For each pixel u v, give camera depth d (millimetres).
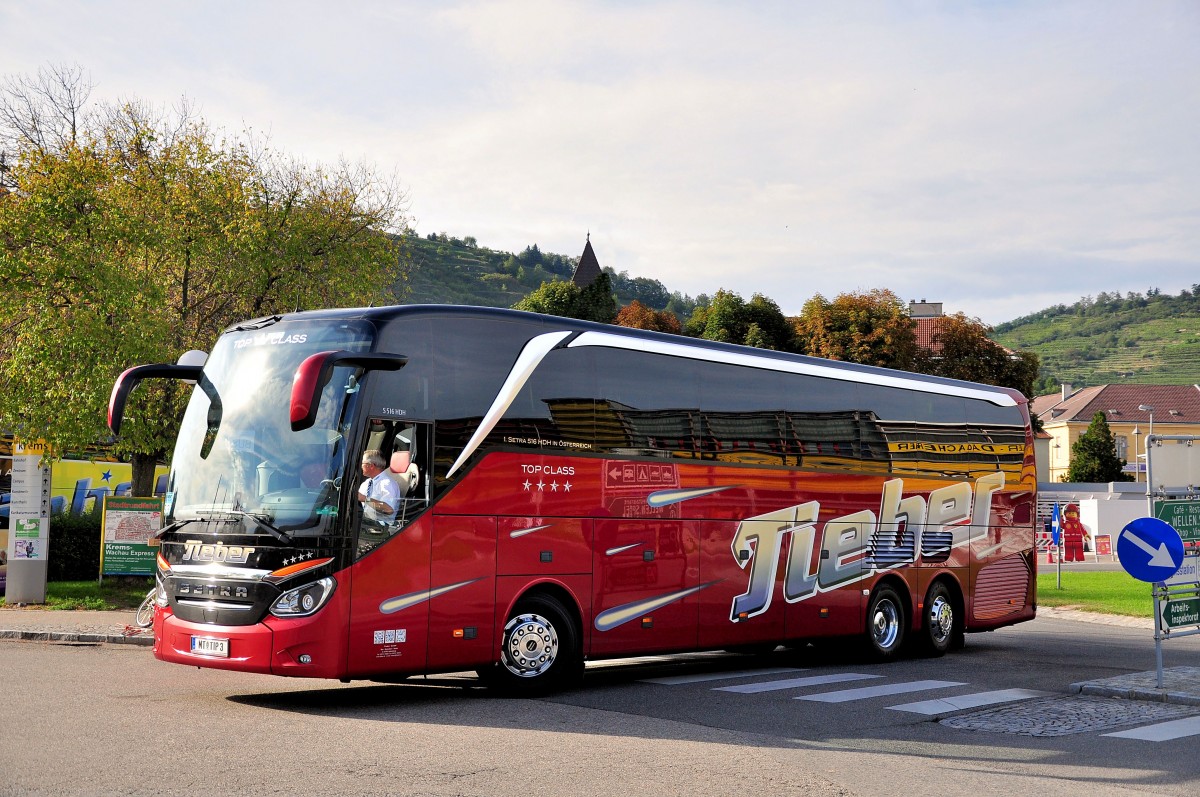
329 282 26250
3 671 13203
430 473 11781
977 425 19797
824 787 8172
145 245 23125
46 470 21484
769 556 15609
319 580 10859
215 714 10562
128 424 21844
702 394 15000
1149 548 13570
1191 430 117125
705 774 8453
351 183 27547
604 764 8695
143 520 23391
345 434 11164
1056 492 69125
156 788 7336
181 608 11305
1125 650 19406
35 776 7551
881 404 17875
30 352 21203
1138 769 9133
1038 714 11859
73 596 22453
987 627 19484
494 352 12586
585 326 13711
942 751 9797
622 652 13602
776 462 15891
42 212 21719
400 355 11203
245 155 26375
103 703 10977
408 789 7574
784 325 64188
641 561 13875
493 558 12250
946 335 64438
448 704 11797
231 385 11977
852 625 16906
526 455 12703
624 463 13781
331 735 9570
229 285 25359
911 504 18094
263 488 11227
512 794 7578
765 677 15164
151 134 25688
